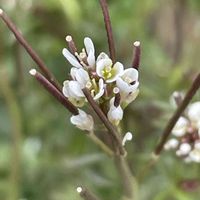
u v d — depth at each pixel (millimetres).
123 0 204
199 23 230
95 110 107
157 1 226
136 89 112
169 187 164
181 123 142
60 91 115
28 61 208
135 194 134
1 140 208
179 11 225
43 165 196
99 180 168
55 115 208
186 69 196
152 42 217
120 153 123
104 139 128
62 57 212
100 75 108
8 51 202
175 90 181
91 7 202
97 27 204
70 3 191
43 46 209
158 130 177
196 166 167
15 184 187
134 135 177
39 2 201
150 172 171
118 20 206
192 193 172
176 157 161
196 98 158
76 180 191
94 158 167
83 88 104
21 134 195
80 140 191
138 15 209
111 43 112
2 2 198
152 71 205
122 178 131
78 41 204
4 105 213
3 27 193
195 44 228
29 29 201
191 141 144
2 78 192
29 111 208
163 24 241
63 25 206
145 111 177
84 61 109
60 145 203
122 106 113
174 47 233
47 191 197
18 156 188
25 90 208
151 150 172
